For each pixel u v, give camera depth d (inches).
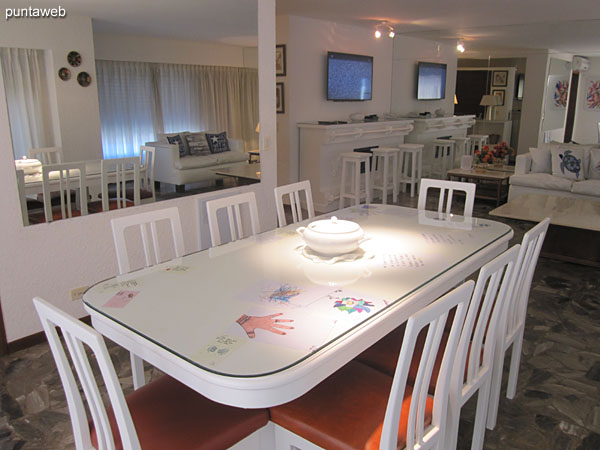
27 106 100.7
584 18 219.1
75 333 46.6
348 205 252.5
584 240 161.0
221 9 128.8
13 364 102.7
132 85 116.2
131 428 49.2
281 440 62.1
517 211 167.2
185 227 136.0
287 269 78.1
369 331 58.7
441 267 78.4
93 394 49.7
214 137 136.7
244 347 54.1
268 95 150.2
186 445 55.4
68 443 79.6
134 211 123.3
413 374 68.6
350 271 76.9
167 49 121.0
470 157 256.7
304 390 51.3
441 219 111.1
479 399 73.7
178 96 125.9
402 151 274.1
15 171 101.3
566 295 138.6
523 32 237.0
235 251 87.9
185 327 58.8
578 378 98.3
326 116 248.5
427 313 47.7
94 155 112.6
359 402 61.7
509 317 81.2
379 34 237.3
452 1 181.5
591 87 227.6
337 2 186.1
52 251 109.8
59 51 102.9
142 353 58.1
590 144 230.2
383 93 283.4
